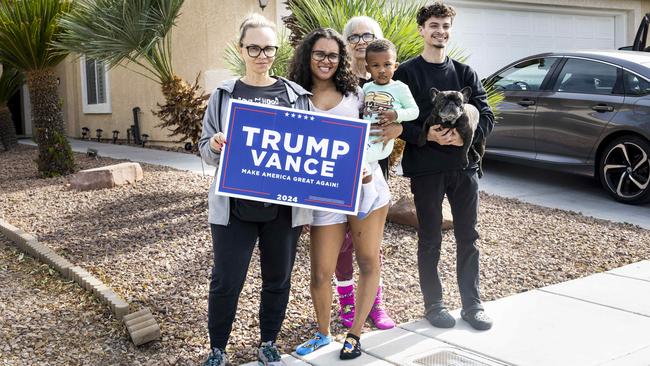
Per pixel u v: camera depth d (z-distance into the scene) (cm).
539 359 335
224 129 314
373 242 341
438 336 368
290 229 321
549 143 766
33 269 479
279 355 330
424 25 370
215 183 309
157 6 648
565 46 1316
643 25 999
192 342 362
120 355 347
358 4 604
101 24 637
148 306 404
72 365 335
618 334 366
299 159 312
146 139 1210
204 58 1035
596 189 785
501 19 1228
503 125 819
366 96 340
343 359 338
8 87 1152
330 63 325
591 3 1305
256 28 312
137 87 1238
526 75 814
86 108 1455
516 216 636
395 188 698
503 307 412
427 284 387
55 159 830
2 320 386
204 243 513
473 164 378
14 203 668
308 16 641
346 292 381
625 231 591
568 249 539
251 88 321
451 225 566
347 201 317
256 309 401
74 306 407
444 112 339
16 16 777
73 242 523
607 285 452
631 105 683
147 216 591
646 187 676
